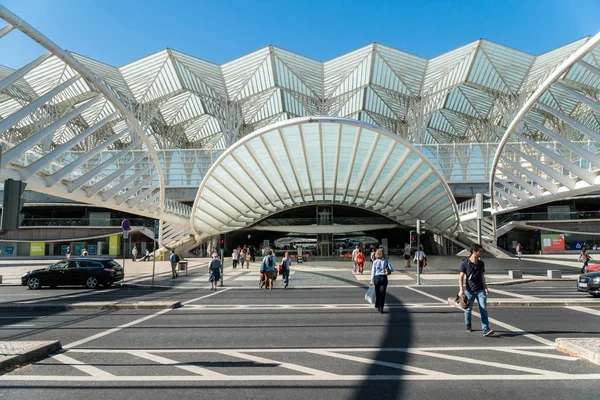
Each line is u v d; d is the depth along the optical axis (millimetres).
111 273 22438
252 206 45906
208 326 10664
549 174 25703
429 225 46906
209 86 63969
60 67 54656
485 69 59812
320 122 29484
